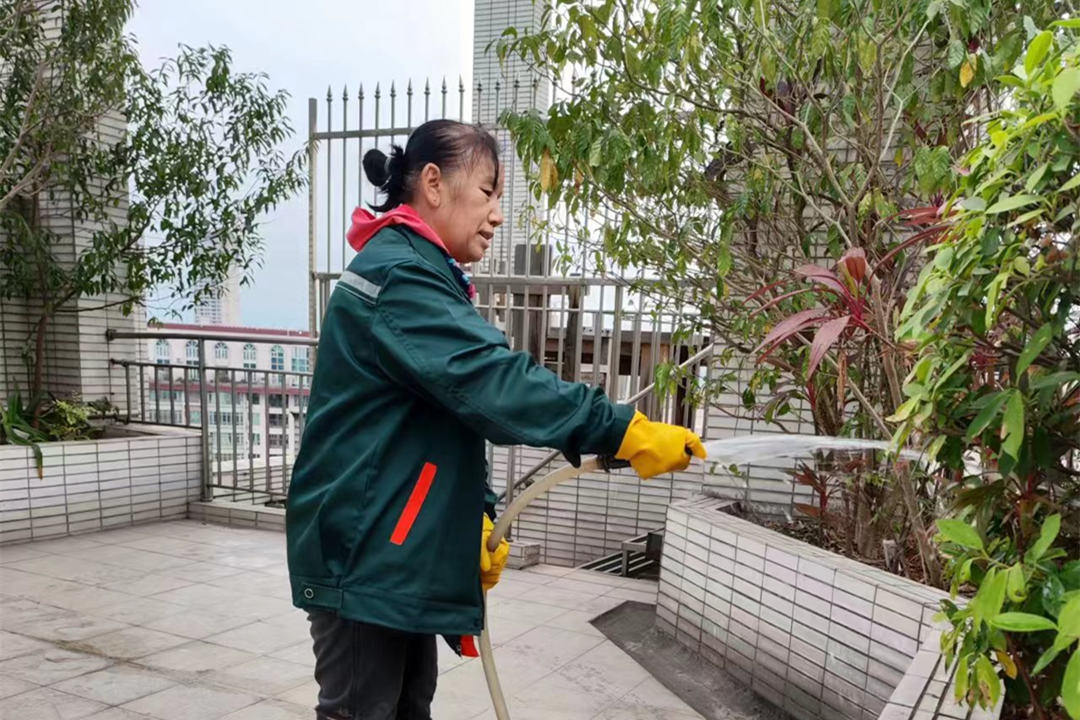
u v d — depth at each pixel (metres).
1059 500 1.03
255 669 2.59
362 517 1.26
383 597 1.25
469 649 1.53
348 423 1.31
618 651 2.85
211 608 3.16
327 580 1.28
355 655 1.33
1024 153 0.91
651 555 3.99
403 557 1.25
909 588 2.10
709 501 3.10
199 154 4.66
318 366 1.36
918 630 1.99
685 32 1.93
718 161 2.83
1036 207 0.90
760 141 2.44
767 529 2.73
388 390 1.29
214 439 5.00
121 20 4.47
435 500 1.28
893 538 2.63
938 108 2.25
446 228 1.44
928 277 1.02
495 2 3.86
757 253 2.79
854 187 2.40
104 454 4.34
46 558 3.79
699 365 3.57
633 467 1.21
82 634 2.86
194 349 4.91
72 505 4.21
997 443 1.00
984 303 0.97
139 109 4.69
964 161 1.07
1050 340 0.93
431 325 1.23
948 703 1.35
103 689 2.42
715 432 3.51
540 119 2.22
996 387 1.05
